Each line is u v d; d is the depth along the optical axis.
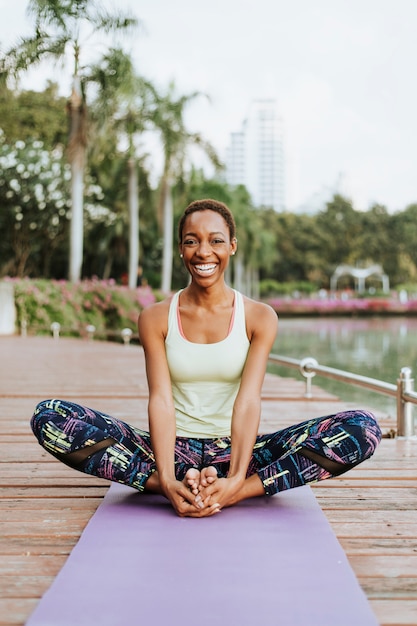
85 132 18.20
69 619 1.70
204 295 2.65
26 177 28.16
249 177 73.81
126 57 17.53
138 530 2.33
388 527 2.49
